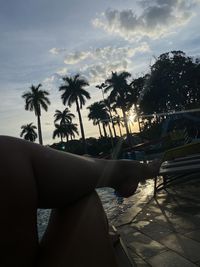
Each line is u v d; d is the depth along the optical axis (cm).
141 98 6700
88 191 65
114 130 7469
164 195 889
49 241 60
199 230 527
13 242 48
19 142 55
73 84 6888
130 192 75
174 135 1736
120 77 6875
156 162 89
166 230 561
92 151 6475
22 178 50
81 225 61
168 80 6488
